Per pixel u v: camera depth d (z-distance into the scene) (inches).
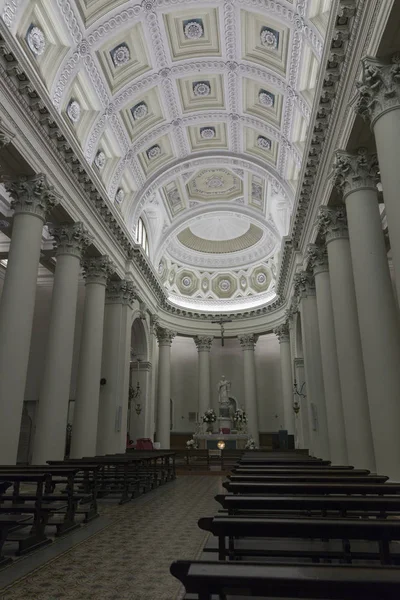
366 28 279.1
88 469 257.6
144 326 800.3
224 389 987.3
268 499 111.7
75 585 140.4
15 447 337.1
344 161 336.2
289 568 52.4
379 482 169.5
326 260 488.4
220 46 550.6
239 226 1050.1
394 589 47.9
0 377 340.2
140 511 291.1
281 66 525.7
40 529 195.6
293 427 898.7
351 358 367.9
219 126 695.7
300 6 431.2
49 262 593.9
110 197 633.0
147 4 478.0
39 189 387.5
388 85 257.0
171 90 607.8
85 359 525.0
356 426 348.5
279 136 629.3
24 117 370.3
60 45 448.5
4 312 357.7
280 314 986.7
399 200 240.4
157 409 948.0
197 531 224.4
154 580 144.9
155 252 869.2
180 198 855.7
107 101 548.1
